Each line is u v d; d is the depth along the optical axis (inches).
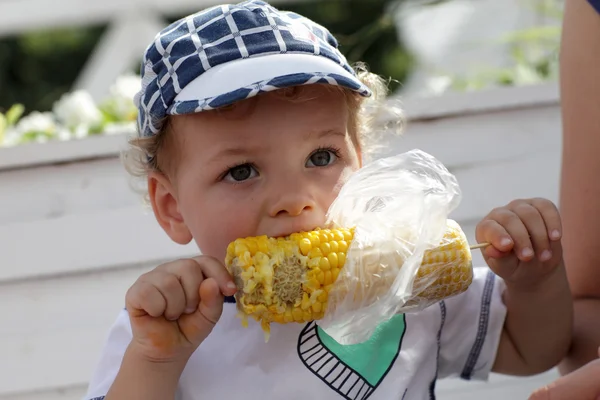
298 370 70.8
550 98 102.3
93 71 160.2
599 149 78.1
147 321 63.0
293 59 67.6
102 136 97.4
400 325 74.9
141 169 77.7
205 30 69.7
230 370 70.7
